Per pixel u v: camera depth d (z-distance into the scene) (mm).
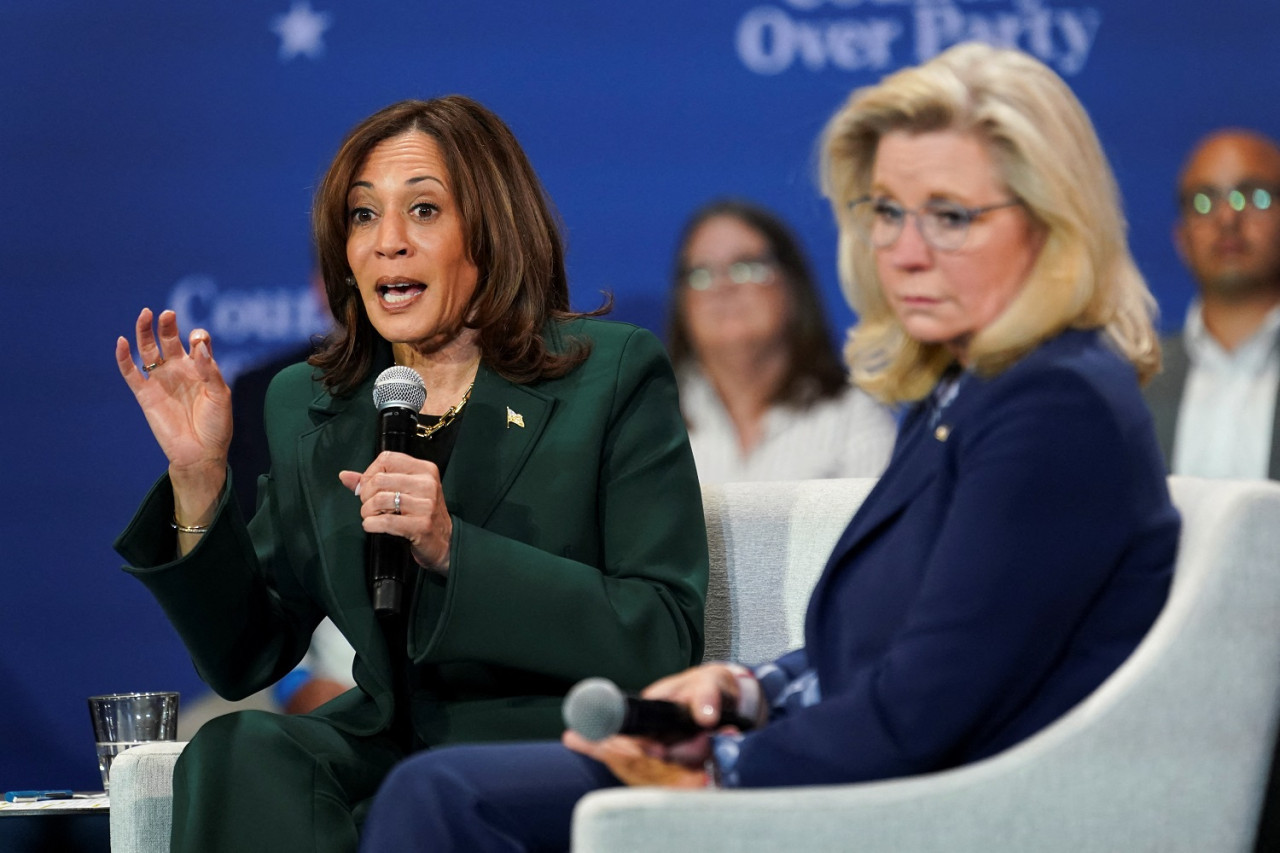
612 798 5242
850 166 6383
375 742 8219
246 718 7914
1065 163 5777
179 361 8352
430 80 15383
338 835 7582
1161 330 14656
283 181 15492
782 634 8781
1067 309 5777
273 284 15469
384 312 8547
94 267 15547
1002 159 5812
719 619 8891
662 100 15172
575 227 15203
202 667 8656
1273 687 5652
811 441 14719
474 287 8664
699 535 8438
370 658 8141
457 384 8797
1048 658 5527
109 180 15555
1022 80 5883
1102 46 14789
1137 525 5598
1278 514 5648
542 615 7766
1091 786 5438
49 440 15555
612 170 15180
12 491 15531
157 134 15547
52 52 15578
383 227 8461
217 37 15500
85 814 9039
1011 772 5402
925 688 5395
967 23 14891
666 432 8594
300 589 8906
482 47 15336
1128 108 14789
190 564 8250
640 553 8242
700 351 14984
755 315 14891
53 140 15594
